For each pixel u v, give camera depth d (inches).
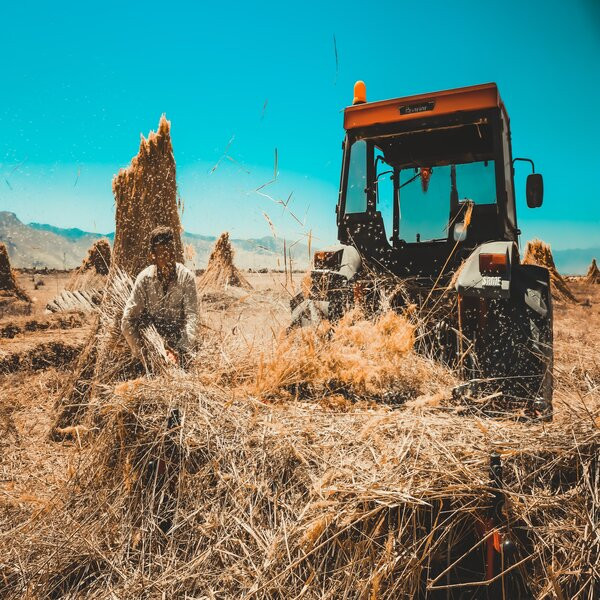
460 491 74.2
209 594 75.2
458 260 164.2
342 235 179.3
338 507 74.0
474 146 174.4
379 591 69.8
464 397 101.7
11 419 167.8
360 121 173.9
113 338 154.6
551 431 85.1
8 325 351.9
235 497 83.5
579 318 523.5
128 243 181.6
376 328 116.0
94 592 83.4
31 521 98.6
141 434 96.9
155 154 190.1
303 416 95.3
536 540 74.2
